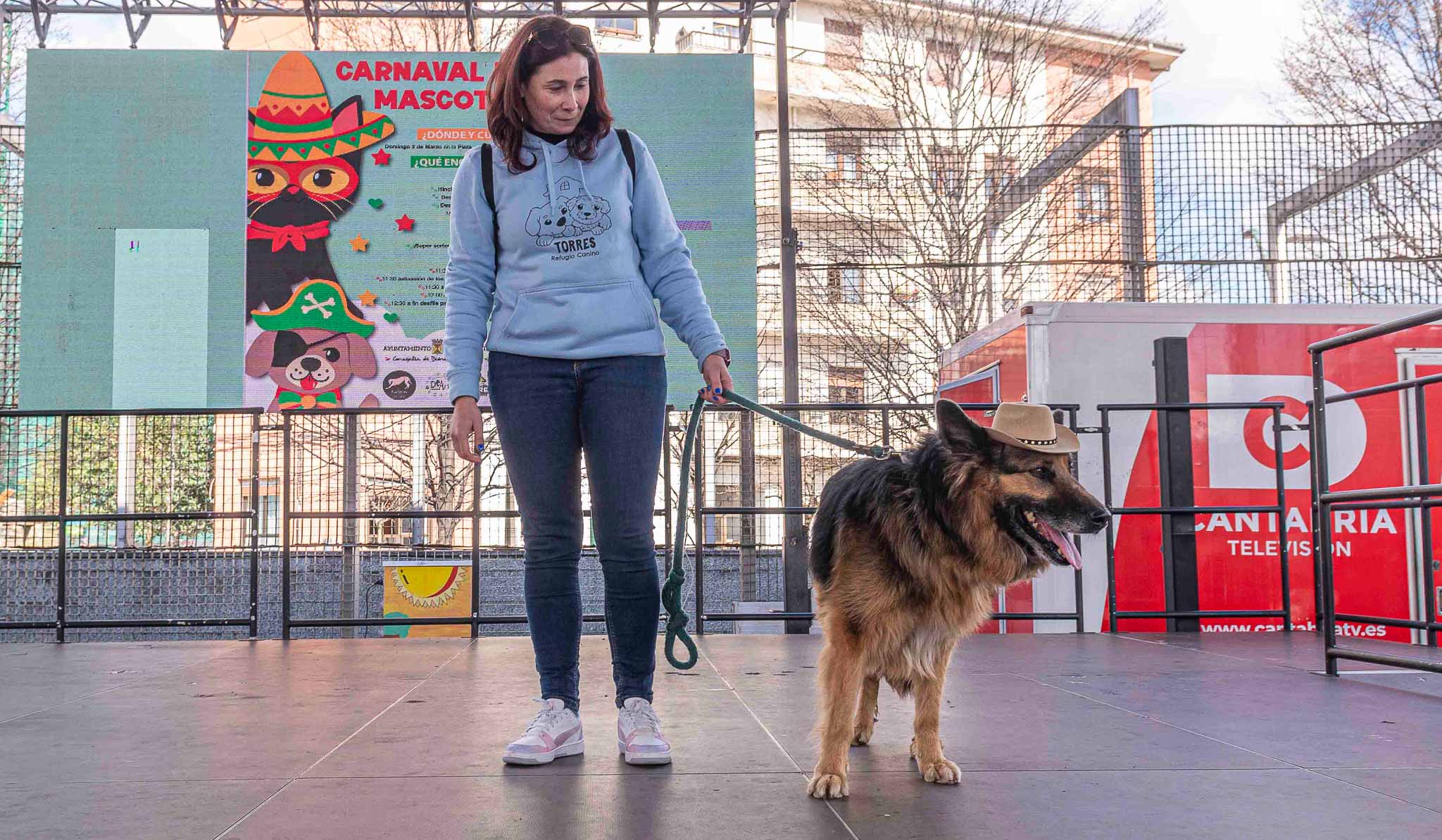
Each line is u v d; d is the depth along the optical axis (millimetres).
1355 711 3783
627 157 3186
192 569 7195
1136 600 6559
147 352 7598
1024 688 4316
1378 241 9117
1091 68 17375
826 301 11328
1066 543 2936
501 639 6211
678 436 8188
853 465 3191
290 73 7777
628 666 3109
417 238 7766
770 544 7863
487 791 2646
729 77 7879
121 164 7684
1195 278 9250
